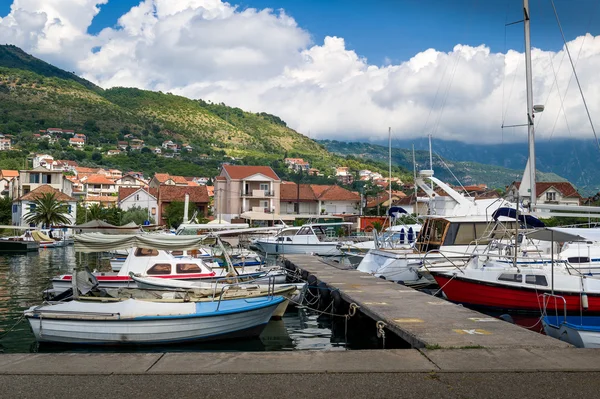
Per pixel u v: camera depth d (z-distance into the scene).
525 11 23.72
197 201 82.12
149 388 7.39
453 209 25.36
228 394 7.15
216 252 27.12
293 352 9.23
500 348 9.59
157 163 195.75
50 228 64.25
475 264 19.27
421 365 8.45
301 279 23.66
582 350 9.39
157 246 17.14
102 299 13.98
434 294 18.94
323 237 44.88
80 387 7.45
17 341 14.45
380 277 22.78
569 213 20.08
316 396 7.06
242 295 15.90
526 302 16.75
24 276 30.78
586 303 15.82
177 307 13.98
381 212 77.19
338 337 15.52
